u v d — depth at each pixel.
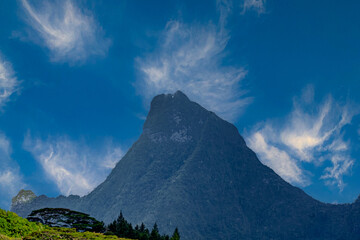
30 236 58.00
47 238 59.66
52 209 140.50
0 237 50.97
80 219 140.75
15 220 58.66
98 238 67.94
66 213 141.00
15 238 54.75
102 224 146.88
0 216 56.81
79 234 69.44
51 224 135.62
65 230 76.81
